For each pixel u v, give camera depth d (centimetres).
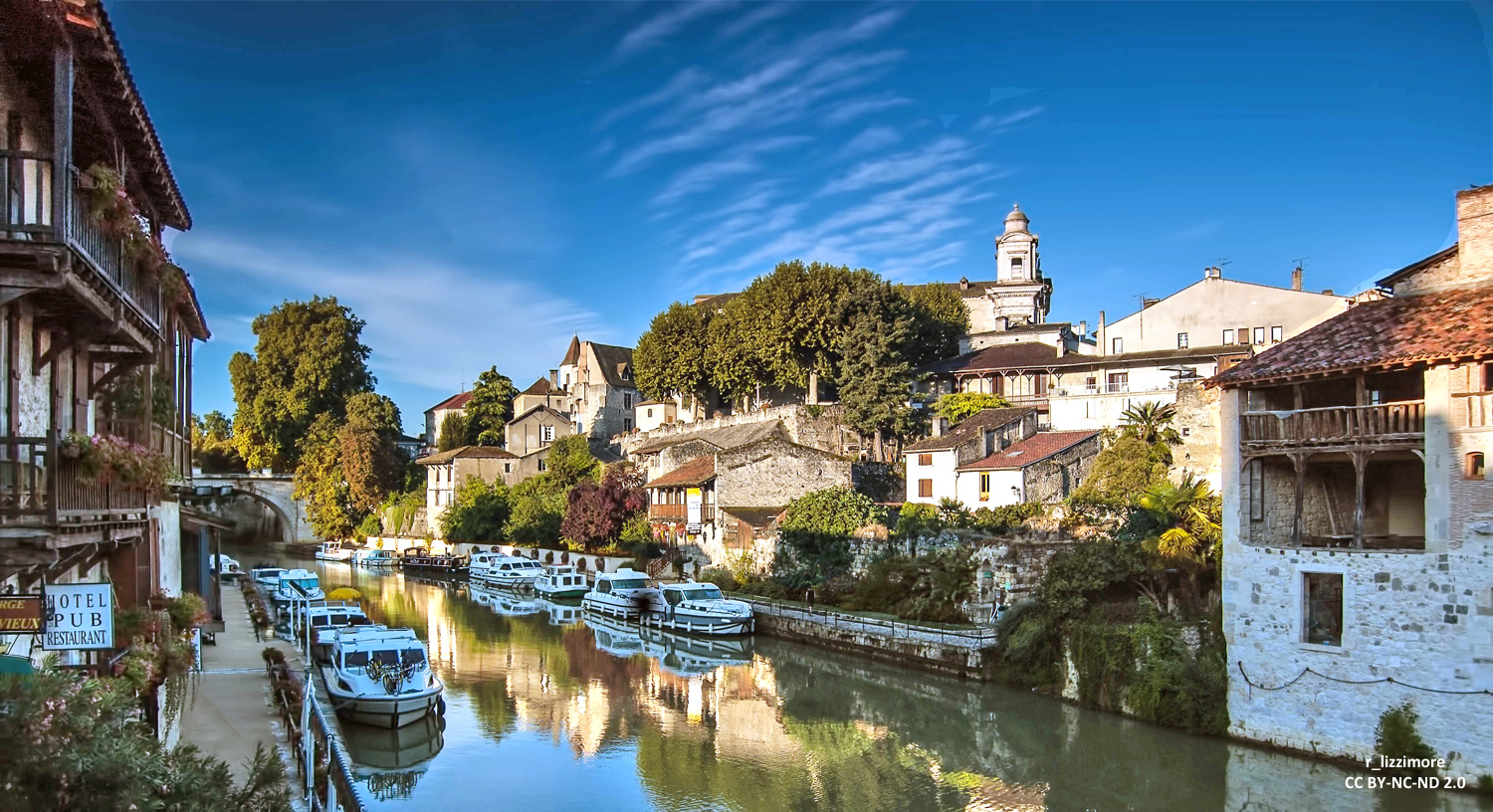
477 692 3164
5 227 1048
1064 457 5038
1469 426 1888
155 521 1986
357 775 2292
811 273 7094
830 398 7181
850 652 3603
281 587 4803
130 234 1349
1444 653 1898
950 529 4125
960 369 6644
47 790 837
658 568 5447
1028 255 9044
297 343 9331
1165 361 6025
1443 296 2166
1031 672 2917
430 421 12019
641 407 9319
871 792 2208
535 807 2105
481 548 7206
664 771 2353
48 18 1053
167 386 1753
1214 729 2314
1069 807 2086
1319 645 2097
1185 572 2748
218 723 2162
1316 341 2228
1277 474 2355
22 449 1244
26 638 1157
